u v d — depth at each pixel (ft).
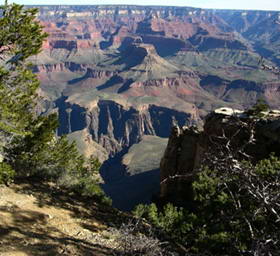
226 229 41.50
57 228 44.57
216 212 43.32
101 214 55.62
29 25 48.93
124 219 55.52
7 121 52.54
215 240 39.14
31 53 50.31
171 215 54.19
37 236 39.78
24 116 56.70
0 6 47.78
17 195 53.78
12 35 48.29
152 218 55.77
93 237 43.39
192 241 47.70
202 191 44.83
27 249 34.91
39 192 58.13
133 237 34.99
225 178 22.82
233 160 22.30
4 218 43.45
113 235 44.65
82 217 51.47
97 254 36.42
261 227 32.01
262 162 45.73
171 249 43.04
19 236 38.68
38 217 46.50
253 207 33.27
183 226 49.32
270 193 22.08
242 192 36.27
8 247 34.68
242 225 33.81
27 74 51.62
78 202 59.26
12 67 50.85
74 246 37.83
